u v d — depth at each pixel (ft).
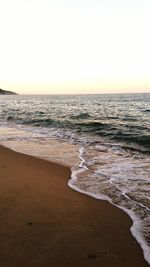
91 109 134.62
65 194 20.40
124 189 21.66
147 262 12.41
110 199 19.60
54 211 17.31
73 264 12.17
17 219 15.98
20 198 19.19
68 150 37.99
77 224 15.74
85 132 56.49
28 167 28.22
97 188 21.90
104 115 95.96
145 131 54.60
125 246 13.64
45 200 19.04
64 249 13.23
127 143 43.68
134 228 15.38
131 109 132.46
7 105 185.47
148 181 23.62
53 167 28.45
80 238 14.24
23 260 12.28
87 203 18.80
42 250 13.05
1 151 36.63
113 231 15.05
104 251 13.19
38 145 41.96
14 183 22.52
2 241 13.69
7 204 18.07
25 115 98.63
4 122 79.25
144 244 13.79
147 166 28.91
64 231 14.87
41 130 60.64
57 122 74.08
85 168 28.19
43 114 101.24
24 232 14.57
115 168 28.12
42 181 23.41
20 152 36.29
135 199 19.60
